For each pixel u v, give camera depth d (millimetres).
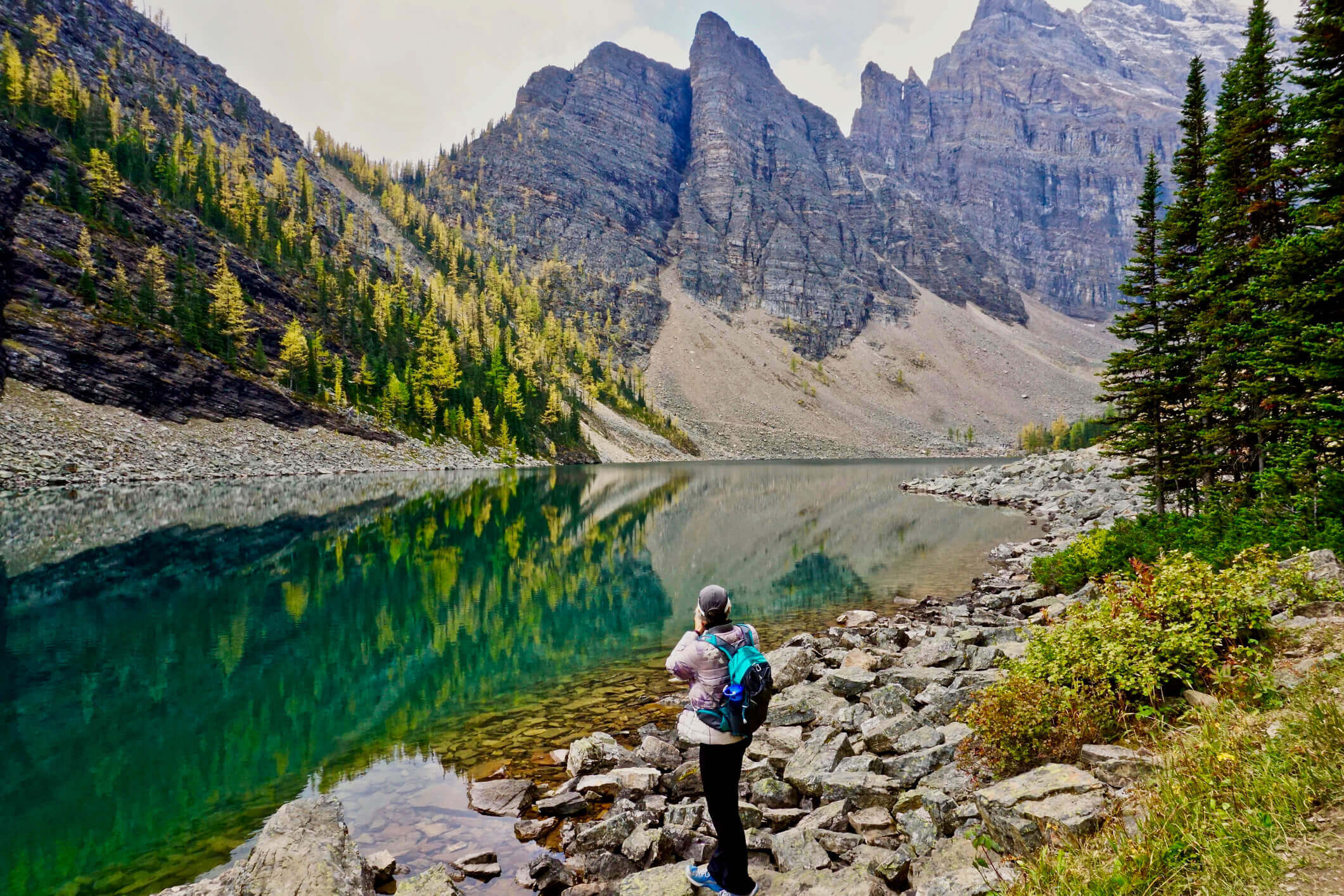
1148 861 4395
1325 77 15461
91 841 8438
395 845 8320
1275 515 16312
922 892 5449
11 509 42844
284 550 31641
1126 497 45031
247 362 96125
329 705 13453
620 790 9453
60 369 71250
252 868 6059
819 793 8750
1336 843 4055
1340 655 7039
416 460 103875
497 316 194750
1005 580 24250
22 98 105062
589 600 23641
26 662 15766
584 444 153500
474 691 14453
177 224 108500
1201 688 7957
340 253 158875
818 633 18547
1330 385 14984
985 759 8102
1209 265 21750
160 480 67688
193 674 15227
